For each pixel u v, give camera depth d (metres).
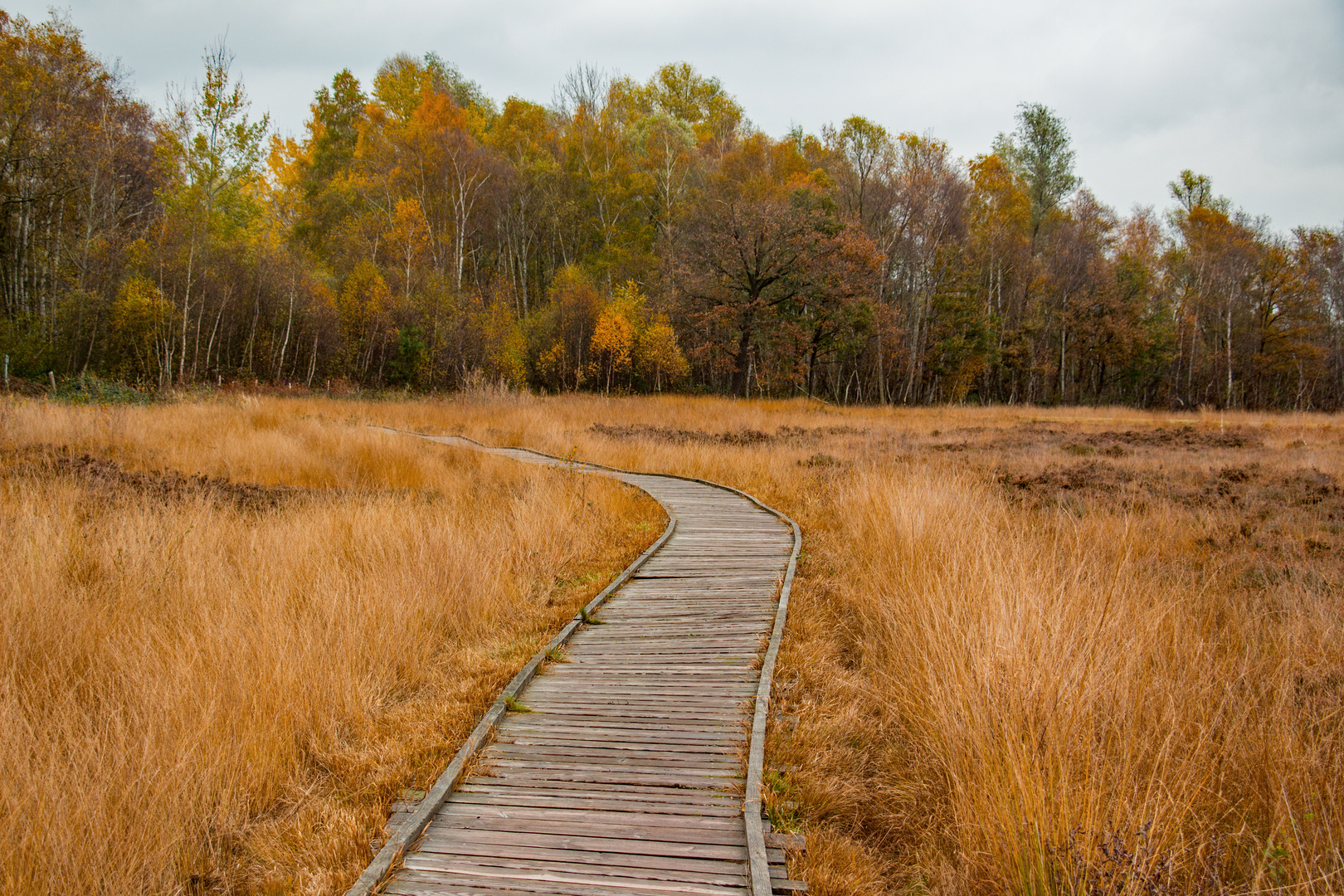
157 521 7.84
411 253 35.25
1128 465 13.86
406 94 48.31
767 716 4.79
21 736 4.00
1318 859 3.30
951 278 40.53
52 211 26.53
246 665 4.94
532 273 45.62
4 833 3.34
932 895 3.49
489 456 14.24
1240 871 3.43
